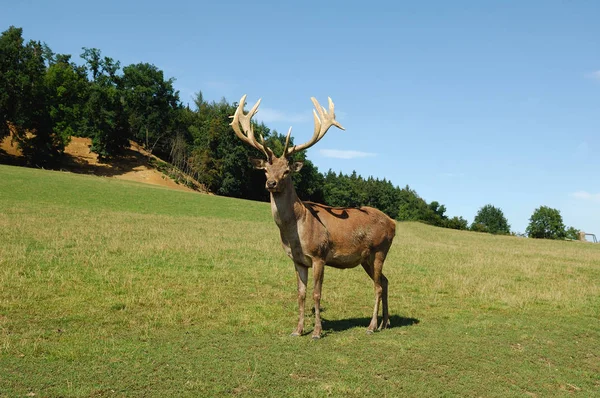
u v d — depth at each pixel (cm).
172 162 8825
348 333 837
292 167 809
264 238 2298
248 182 8119
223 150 7862
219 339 766
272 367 642
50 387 552
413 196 13400
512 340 825
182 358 664
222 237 2188
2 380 564
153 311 926
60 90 7494
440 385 611
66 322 829
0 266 1175
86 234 1841
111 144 7756
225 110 8044
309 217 813
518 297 1210
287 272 1416
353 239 852
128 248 1582
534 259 2116
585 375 681
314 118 867
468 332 865
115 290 1055
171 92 9200
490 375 657
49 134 6825
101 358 652
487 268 1727
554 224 8075
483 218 10981
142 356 667
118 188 4725
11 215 2327
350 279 1386
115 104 7825
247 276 1315
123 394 543
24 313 861
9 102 6362
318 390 573
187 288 1131
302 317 814
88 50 8862
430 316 1002
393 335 830
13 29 6650
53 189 3994
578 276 1652
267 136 8269
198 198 4956
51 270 1182
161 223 2622
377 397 567
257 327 841
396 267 1639
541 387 628
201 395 550
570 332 904
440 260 1895
